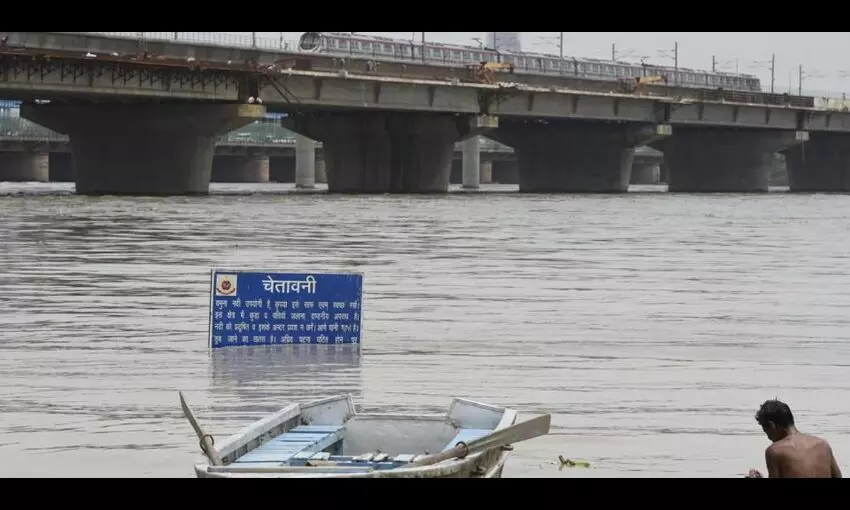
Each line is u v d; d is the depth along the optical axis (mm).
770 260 144000
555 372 69625
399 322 89188
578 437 53438
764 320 91688
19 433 54062
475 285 113812
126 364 71188
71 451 51094
